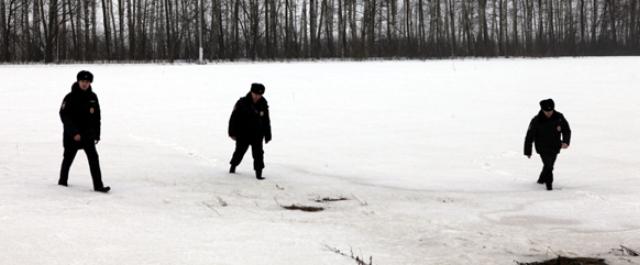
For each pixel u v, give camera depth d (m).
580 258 5.69
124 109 19.69
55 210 6.77
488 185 10.19
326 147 14.07
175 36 57.62
